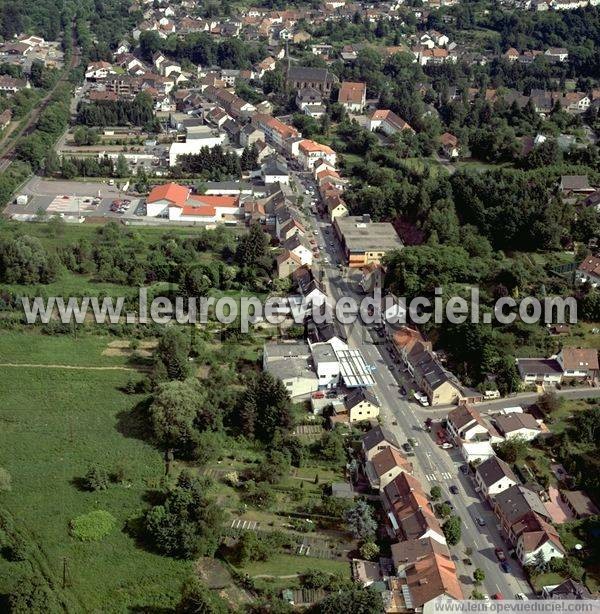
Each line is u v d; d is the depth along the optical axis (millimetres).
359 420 169000
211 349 192250
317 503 145625
